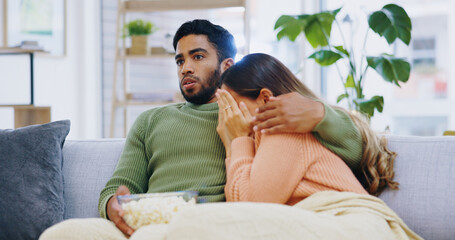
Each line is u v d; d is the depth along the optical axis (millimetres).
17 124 4098
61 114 4758
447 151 1485
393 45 4062
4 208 1732
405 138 1577
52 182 1792
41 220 1732
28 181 1766
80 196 1838
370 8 4078
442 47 4066
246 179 1365
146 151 1803
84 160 1901
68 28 4840
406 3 4094
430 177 1459
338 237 1041
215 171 1666
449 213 1396
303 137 1391
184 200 1259
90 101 4953
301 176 1331
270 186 1300
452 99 4062
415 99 4125
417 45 4094
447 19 4035
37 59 4527
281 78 1561
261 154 1355
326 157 1368
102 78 5059
